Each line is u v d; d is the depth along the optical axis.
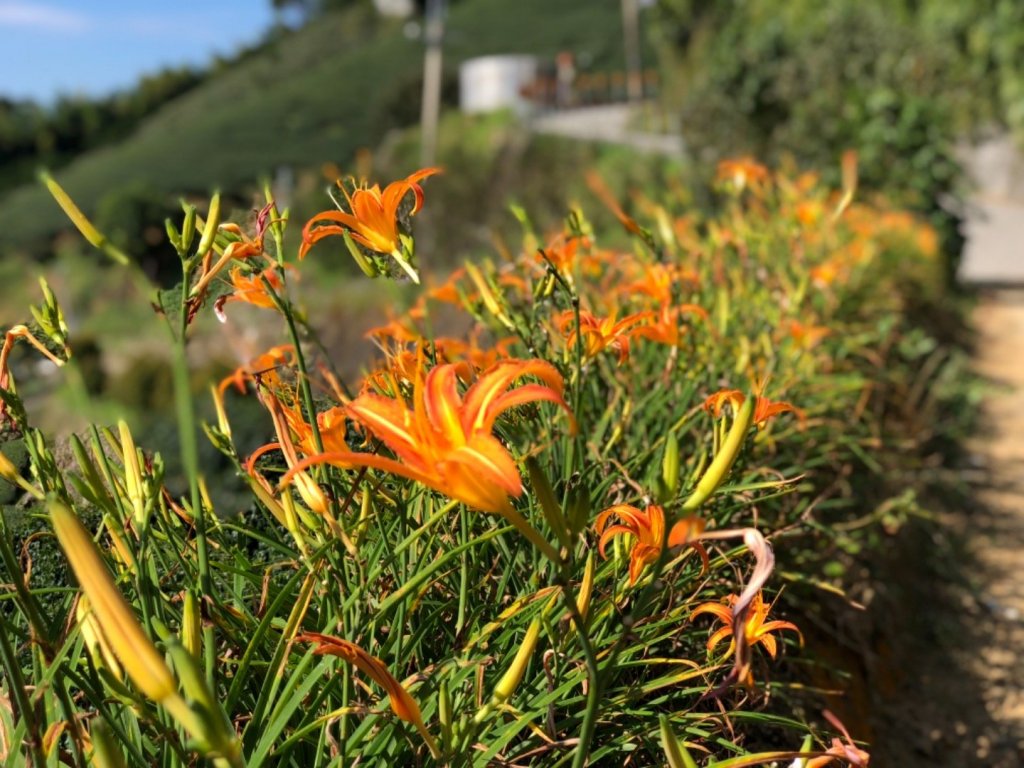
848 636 3.40
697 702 1.76
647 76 43.22
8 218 48.78
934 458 5.54
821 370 4.25
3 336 1.46
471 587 1.77
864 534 3.82
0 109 76.00
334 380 1.89
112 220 21.67
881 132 12.62
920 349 6.70
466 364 1.84
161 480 1.34
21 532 1.83
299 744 1.45
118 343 17.31
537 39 65.06
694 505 1.16
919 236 11.06
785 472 2.90
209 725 0.95
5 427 1.66
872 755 3.14
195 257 1.30
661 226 3.36
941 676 4.10
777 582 2.70
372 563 1.56
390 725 1.37
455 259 15.41
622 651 1.73
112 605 0.94
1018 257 19.88
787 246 4.91
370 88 64.19
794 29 17.38
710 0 27.75
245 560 1.72
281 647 1.33
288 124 57.59
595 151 26.27
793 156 13.55
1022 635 4.47
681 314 3.00
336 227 1.53
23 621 1.70
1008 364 9.66
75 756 1.28
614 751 1.67
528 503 1.91
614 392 2.88
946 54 14.98
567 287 1.75
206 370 6.63
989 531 5.57
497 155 19.38
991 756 3.58
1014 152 28.91
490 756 1.37
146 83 81.75
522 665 1.31
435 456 1.10
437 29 25.27
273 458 2.26
